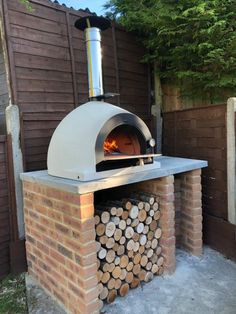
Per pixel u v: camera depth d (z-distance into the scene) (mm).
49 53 3262
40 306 2477
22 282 2881
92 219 2199
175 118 3906
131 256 2637
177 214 3311
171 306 2404
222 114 3164
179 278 2789
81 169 2305
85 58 3619
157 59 4238
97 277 2332
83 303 2207
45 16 3221
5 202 2955
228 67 3793
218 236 3277
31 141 3113
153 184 2912
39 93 3174
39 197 2645
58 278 2490
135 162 2605
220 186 3264
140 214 2689
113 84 3924
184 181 3238
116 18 4344
